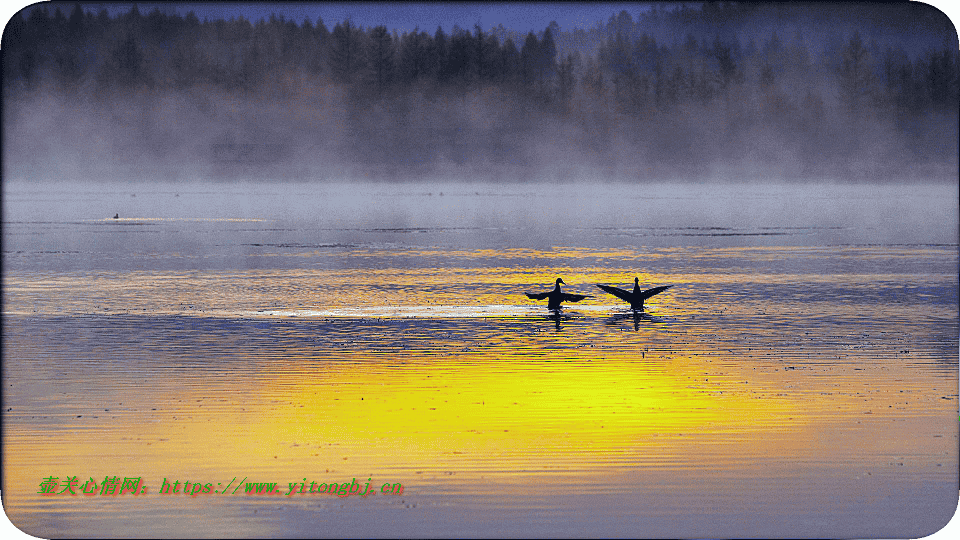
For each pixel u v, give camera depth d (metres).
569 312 96.88
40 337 82.38
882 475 48.91
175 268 137.75
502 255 158.00
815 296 109.38
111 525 43.12
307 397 62.06
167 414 58.06
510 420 57.16
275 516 43.94
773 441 53.81
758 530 42.41
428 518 43.62
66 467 49.31
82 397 62.06
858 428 56.34
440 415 58.28
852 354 76.69
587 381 66.69
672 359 74.31
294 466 49.69
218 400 61.41
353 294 109.62
